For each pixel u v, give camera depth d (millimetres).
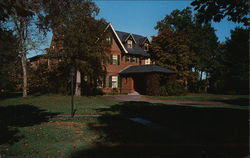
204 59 41219
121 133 7246
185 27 41875
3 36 5836
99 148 5590
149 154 5066
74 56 22016
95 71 26078
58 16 21172
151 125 8625
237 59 40938
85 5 21719
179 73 34812
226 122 9117
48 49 22672
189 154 5062
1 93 25391
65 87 26531
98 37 22516
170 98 23469
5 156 5141
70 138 6711
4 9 4816
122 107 15008
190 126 8336
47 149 5637
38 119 10352
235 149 5422
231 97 28859
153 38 36156
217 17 5652
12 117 10977
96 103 17578
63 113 12266
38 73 26781
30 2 18703
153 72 28047
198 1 5664
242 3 5375
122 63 32625
